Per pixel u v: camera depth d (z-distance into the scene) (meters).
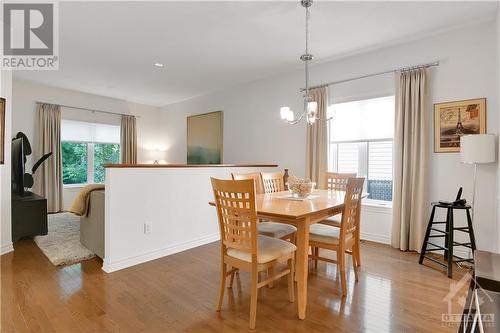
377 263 2.95
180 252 3.32
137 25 3.04
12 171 3.90
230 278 2.56
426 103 3.23
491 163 2.87
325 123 4.07
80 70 4.57
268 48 3.66
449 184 3.13
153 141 7.34
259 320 1.92
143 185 2.99
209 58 4.02
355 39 3.37
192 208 3.50
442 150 3.17
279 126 4.74
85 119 6.17
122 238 2.82
